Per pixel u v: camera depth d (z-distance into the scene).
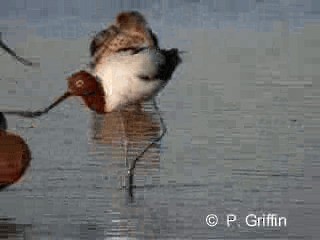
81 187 27.94
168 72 33.41
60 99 33.38
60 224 25.48
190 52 43.22
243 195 27.50
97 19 48.38
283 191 27.81
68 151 30.77
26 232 24.97
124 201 27.00
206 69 40.78
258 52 44.06
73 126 33.38
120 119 34.03
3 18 47.94
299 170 29.39
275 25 49.28
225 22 49.28
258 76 40.00
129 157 30.34
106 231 25.12
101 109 33.25
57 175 28.70
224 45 45.09
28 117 33.91
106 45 35.50
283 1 52.03
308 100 36.81
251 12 50.81
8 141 27.02
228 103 36.19
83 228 25.25
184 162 29.97
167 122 33.91
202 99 36.56
